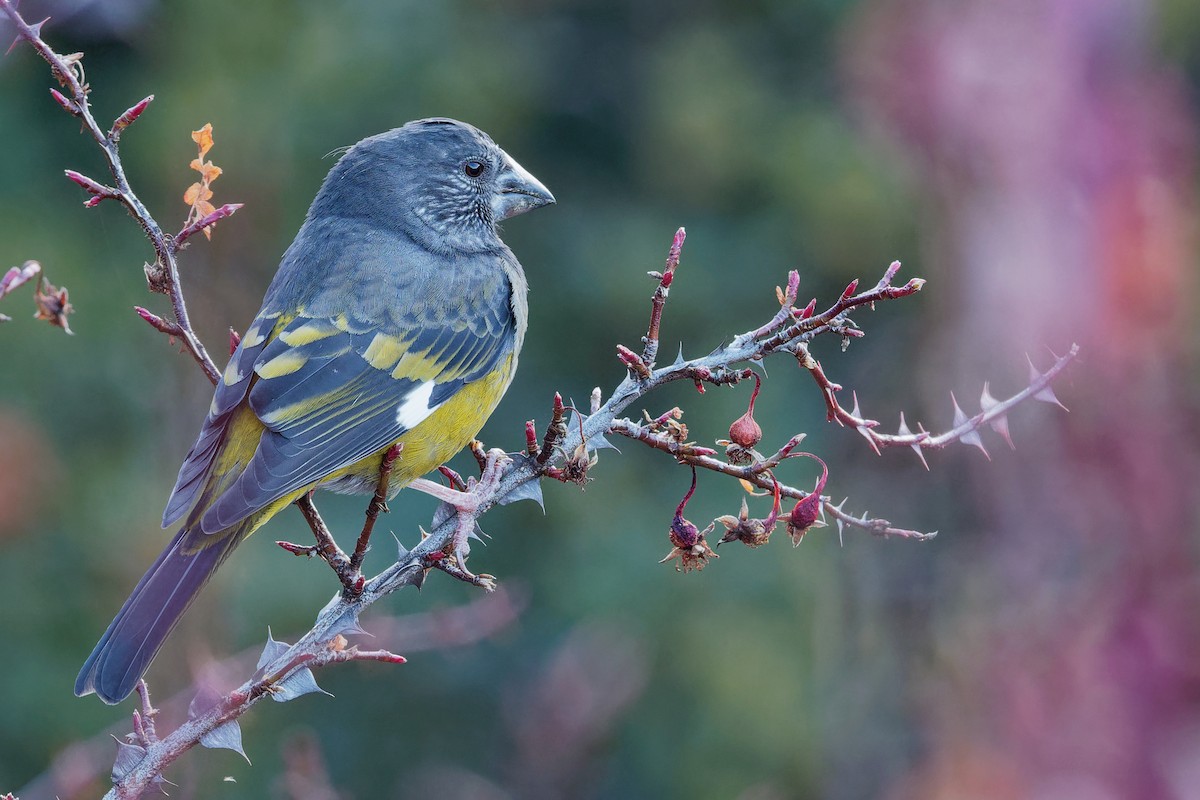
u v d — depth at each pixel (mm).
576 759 12281
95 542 15008
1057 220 13414
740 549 16203
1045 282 13086
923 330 14914
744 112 18109
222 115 16250
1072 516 11789
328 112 16859
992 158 13875
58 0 9141
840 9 17828
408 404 7523
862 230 17281
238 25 16703
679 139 18141
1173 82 14703
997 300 13281
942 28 14359
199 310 15430
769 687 15359
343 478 7617
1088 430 12062
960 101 14094
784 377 17156
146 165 16594
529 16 18703
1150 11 14859
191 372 14867
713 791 15195
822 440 16688
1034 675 11266
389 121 17250
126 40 16203
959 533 12547
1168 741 10758
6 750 14602
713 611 15945
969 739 11438
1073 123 13672
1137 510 11609
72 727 14672
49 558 15055
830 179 17438
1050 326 12844
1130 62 14109
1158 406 12180
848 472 15789
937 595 12703
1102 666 11031
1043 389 5977
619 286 17688
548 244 18172
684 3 19078
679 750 15484
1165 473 11773
